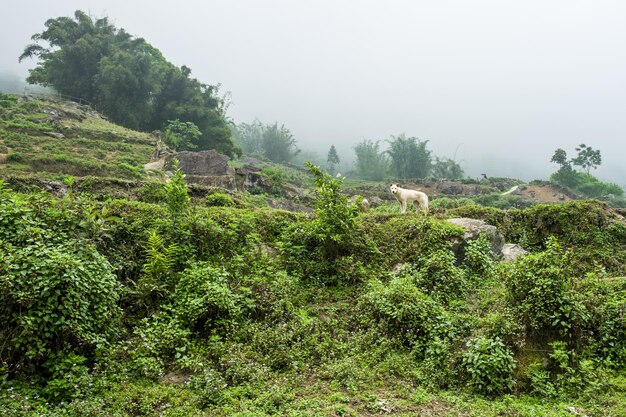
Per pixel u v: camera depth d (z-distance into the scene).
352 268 8.80
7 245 5.85
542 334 6.41
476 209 12.42
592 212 11.91
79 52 42.16
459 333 6.84
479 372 5.68
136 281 7.61
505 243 11.24
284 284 8.09
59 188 11.48
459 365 5.97
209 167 25.94
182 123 39.62
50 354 5.30
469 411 5.22
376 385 5.79
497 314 6.60
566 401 5.54
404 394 5.57
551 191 45.41
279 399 5.17
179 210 8.69
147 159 27.97
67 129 30.25
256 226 10.22
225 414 4.86
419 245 9.70
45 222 6.88
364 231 10.30
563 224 11.77
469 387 5.72
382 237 10.23
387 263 9.47
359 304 7.64
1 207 6.61
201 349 6.22
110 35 45.72
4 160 21.36
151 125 44.09
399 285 7.46
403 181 48.97
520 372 5.94
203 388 5.35
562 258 7.02
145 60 42.69
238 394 5.31
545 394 5.64
